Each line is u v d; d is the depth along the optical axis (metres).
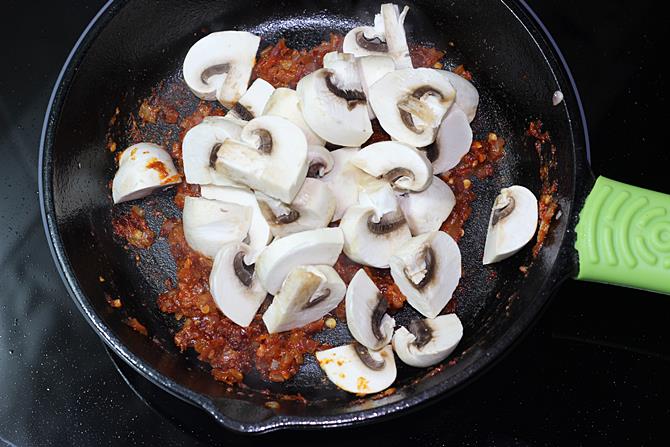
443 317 0.48
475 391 0.47
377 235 0.49
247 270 0.49
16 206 0.51
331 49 0.55
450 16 0.54
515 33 0.50
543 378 0.47
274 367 0.49
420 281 0.48
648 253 0.45
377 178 0.49
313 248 0.47
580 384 0.47
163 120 0.54
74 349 0.48
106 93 0.52
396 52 0.53
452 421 0.47
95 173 0.51
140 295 0.50
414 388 0.45
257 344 0.49
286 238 0.47
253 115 0.52
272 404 0.47
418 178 0.49
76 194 0.49
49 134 0.47
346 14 0.56
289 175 0.47
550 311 0.49
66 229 0.47
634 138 0.52
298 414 0.45
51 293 0.49
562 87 0.48
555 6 0.55
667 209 0.45
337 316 0.49
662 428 0.46
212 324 0.49
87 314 0.44
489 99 0.54
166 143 0.53
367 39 0.54
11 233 0.50
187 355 0.49
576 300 0.49
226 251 0.48
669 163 0.51
